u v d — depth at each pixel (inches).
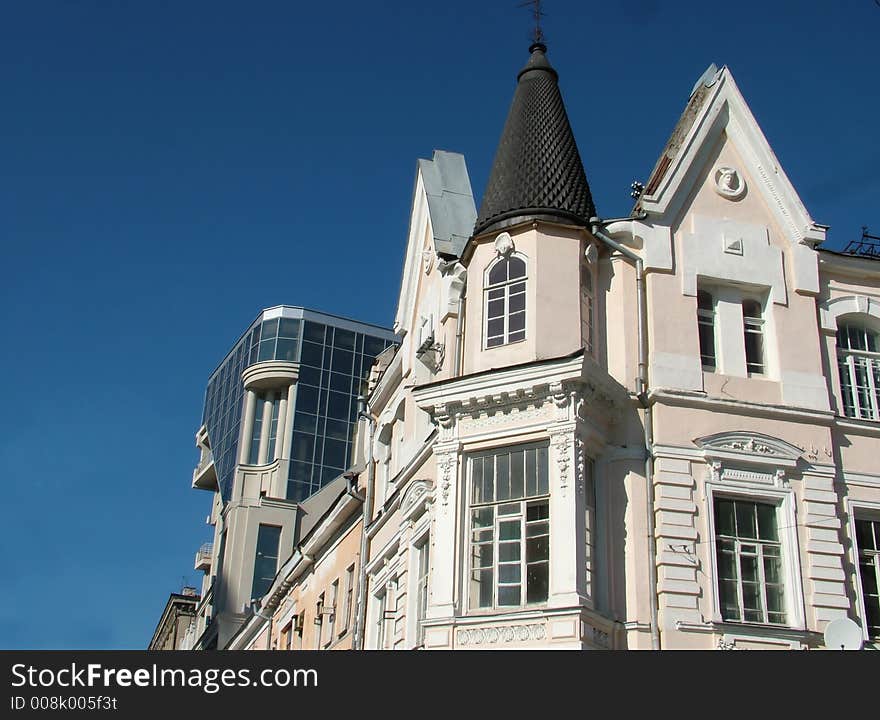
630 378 955.3
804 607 902.4
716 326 1003.9
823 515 941.8
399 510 1178.0
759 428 957.8
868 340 1059.9
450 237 1162.0
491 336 979.3
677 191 1035.9
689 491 917.2
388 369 1311.5
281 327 3390.7
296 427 3211.1
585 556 858.8
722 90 1080.2
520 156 1048.2
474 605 881.5
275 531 2805.1
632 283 997.8
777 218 1055.0
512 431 916.6
